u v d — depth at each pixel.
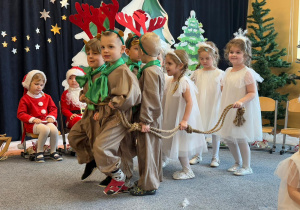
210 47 3.13
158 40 2.21
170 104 2.69
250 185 2.52
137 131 2.24
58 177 2.73
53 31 4.41
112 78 2.15
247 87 2.81
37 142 3.32
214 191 2.38
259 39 5.64
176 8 5.27
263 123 5.41
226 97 2.89
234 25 5.77
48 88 4.42
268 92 4.99
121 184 2.23
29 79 3.48
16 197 2.26
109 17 2.19
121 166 2.40
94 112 2.30
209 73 3.20
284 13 5.46
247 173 2.81
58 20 4.42
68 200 2.20
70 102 3.66
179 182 2.59
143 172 2.25
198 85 3.21
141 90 2.24
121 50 2.18
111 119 2.17
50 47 4.38
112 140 2.13
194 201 2.18
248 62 2.96
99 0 4.63
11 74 4.23
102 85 2.15
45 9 4.33
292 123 5.29
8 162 3.26
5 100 4.18
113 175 2.16
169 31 5.05
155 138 2.29
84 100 2.36
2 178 2.71
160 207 2.07
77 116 3.56
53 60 4.41
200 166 3.09
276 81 4.98
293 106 3.66
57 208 2.07
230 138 2.80
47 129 3.29
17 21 4.22
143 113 2.16
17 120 4.32
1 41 4.13
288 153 3.66
